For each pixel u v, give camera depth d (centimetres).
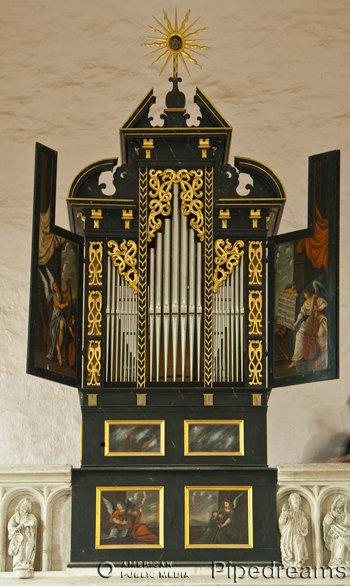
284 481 1036
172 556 1013
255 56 1570
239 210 1113
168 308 1088
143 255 1100
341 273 1468
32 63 1563
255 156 1517
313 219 1095
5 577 991
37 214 1063
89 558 1011
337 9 1588
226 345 1080
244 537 1023
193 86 1559
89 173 1116
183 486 1037
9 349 1422
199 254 1103
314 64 1562
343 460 1206
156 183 1116
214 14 1595
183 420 1057
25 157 1520
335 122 1534
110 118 1543
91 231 1103
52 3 1595
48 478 1032
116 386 1069
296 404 1405
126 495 1033
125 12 1595
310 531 1027
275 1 1595
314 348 1056
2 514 1020
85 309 1086
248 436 1053
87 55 1573
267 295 1099
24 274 1462
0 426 1382
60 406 1399
